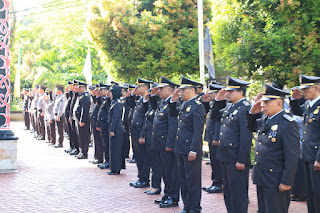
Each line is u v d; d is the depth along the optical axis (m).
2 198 8.10
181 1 18.02
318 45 10.86
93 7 17.66
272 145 5.11
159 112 7.85
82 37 34.75
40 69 33.22
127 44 17.20
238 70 11.77
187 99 6.90
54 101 17.19
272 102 5.14
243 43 11.27
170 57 16.86
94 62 29.11
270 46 10.92
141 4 18.72
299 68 10.68
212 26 13.03
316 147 6.21
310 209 6.46
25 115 23.89
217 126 8.42
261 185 5.20
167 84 7.88
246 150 6.00
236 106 6.25
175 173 7.57
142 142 9.05
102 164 11.57
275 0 11.11
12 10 12.30
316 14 11.02
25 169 11.24
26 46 38.91
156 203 7.77
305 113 6.52
